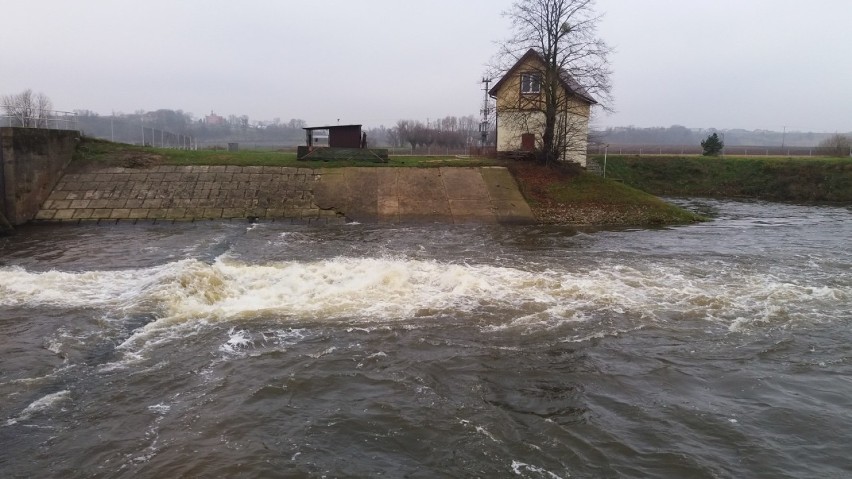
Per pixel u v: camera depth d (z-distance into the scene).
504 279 14.97
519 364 9.88
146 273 15.09
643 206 29.52
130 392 8.52
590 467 6.88
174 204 26.62
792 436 7.66
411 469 6.78
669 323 12.02
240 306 12.55
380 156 32.78
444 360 9.97
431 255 18.86
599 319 12.18
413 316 12.16
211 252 18.73
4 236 21.89
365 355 10.09
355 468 6.77
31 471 6.55
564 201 29.67
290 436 7.43
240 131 118.69
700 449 7.32
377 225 25.83
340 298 13.18
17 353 9.78
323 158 32.47
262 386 8.80
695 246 21.23
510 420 7.97
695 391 8.98
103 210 25.86
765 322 12.10
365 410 8.16
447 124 116.31
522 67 39.00
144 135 59.75
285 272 14.91
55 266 16.36
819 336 11.36
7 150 23.94
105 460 6.79
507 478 6.63
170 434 7.40
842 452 7.29
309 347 10.39
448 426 7.77
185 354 9.95
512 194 29.98
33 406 8.02
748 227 27.02
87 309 12.06
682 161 49.41
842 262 18.02
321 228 24.56
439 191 29.53
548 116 33.56
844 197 42.44
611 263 17.62
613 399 8.66
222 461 6.80
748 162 47.94
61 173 27.75
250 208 26.91
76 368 9.30
